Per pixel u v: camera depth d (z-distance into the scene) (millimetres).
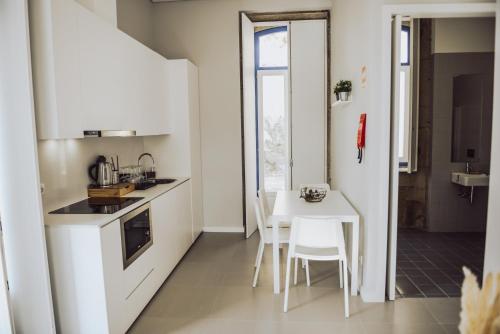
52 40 2135
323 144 4930
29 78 1988
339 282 3344
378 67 2736
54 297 2266
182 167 4438
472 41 4574
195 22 4820
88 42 2533
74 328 2283
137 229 2771
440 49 4602
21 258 2119
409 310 2805
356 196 3285
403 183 5008
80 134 2439
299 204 3359
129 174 3697
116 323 2387
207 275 3547
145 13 4621
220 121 4906
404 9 2648
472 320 969
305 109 4918
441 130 4707
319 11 4711
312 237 2730
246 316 2764
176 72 4363
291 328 2588
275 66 5102
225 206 5027
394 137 2805
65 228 2205
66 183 2863
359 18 3102
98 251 2201
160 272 3258
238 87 4836
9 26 1965
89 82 2547
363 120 2926
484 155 4652
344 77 3857
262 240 3260
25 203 2068
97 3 2840
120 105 3027
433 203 4836
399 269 3629
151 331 2584
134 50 3316
